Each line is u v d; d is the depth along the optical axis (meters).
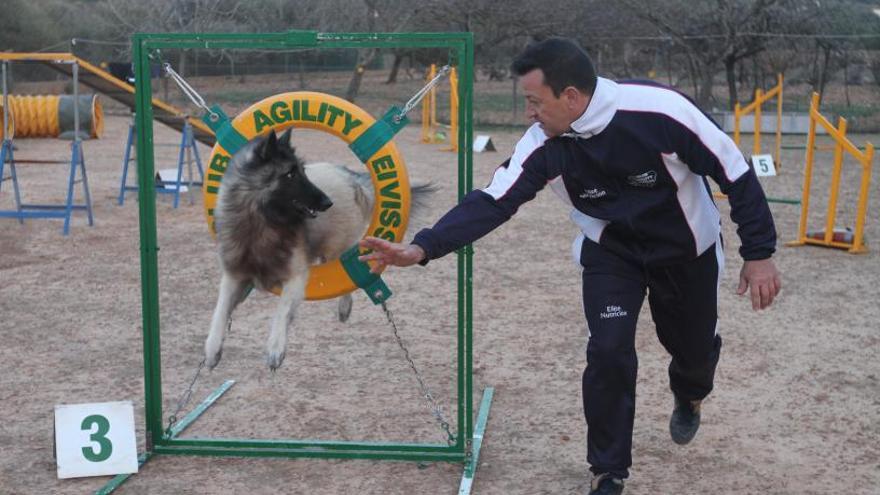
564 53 3.44
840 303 7.95
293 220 4.51
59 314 7.46
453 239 3.63
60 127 13.92
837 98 30.36
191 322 7.23
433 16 31.16
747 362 6.23
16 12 33.75
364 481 4.34
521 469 4.48
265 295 7.97
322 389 5.70
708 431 4.98
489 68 34.12
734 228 11.91
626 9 29.72
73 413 4.45
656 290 3.85
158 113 13.75
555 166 3.67
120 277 8.81
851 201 14.48
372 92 32.94
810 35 26.75
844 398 5.52
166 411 5.32
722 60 28.88
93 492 4.24
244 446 4.63
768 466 4.51
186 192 14.48
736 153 3.53
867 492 4.21
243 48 4.39
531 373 6.00
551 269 9.34
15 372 5.98
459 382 4.48
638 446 4.77
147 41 4.36
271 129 4.52
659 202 3.61
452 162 18.88
